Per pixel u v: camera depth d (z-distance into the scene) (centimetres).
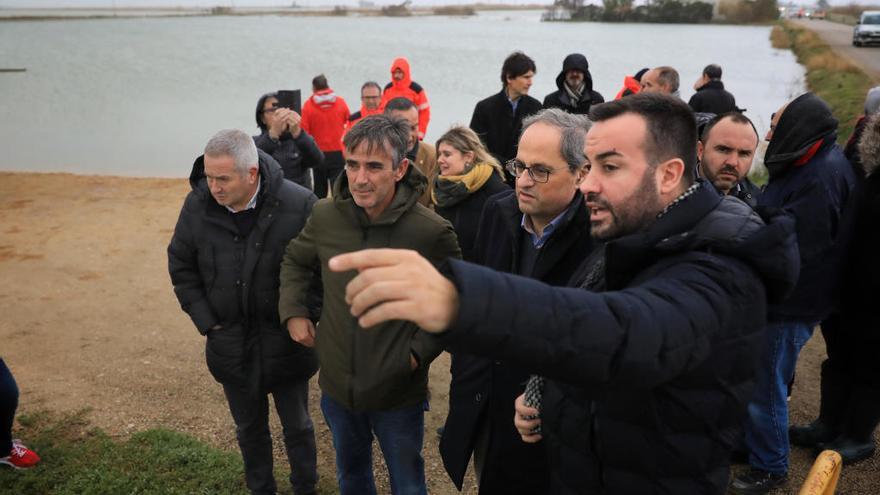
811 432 386
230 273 299
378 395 264
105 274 703
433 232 267
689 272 127
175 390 466
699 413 133
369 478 304
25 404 439
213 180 281
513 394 250
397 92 858
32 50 4366
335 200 271
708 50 4431
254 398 314
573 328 104
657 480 140
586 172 230
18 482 348
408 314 96
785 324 323
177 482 352
